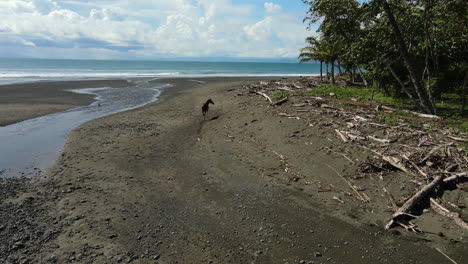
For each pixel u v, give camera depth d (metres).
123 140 14.09
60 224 6.87
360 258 5.86
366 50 18.31
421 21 17.03
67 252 5.86
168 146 13.32
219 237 6.56
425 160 8.95
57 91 31.52
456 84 22.25
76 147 12.91
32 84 36.72
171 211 7.68
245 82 43.62
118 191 8.76
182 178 9.85
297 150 11.36
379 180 8.67
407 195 7.79
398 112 15.45
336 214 7.45
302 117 14.83
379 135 11.25
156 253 5.93
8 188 8.77
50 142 13.61
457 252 5.82
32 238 6.30
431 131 11.51
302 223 7.11
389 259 5.79
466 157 8.83
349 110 15.72
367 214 7.37
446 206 7.18
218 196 8.56
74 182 9.32
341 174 9.27
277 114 16.14
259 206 7.96
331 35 20.64
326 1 17.38
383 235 6.54
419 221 6.89
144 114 20.19
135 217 7.32
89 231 6.61
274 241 6.42
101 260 5.64
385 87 22.00
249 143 12.99
